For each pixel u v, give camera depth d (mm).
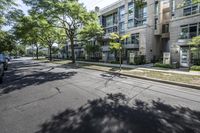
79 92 6902
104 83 8961
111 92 6906
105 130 3543
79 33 25875
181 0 19625
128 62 23359
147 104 5328
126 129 3588
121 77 11297
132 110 4770
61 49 55125
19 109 4895
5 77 11336
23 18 20812
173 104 5332
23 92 6961
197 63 17625
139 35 27891
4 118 4246
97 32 28031
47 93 6762
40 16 20688
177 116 4324
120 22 34000
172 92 6961
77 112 4605
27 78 10789
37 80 9961
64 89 7465
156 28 28250
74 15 21625
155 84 8766
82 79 10312
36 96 6312
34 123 3928
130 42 29625
